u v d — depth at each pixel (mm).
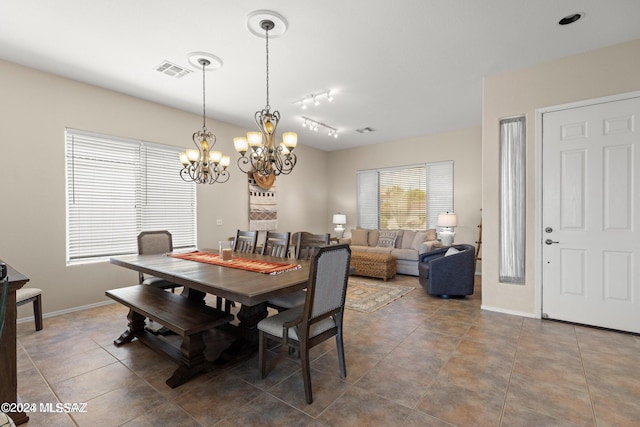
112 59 3047
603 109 2867
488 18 2416
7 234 3076
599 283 2910
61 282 3408
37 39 2686
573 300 3031
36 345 2594
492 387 1968
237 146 2830
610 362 2277
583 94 2945
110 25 2486
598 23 2486
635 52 2727
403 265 5617
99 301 3697
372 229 6785
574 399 1834
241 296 1750
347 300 3939
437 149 6051
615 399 1831
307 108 4520
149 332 2625
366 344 2633
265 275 2240
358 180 7191
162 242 3711
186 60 3068
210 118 4945
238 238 3768
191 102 4223
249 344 2449
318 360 2354
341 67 3232
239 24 2479
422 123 5340
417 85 3709
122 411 1740
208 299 3982
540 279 3188
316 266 1801
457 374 2129
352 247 6348
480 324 3072
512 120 3352
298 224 6793
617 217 2826
